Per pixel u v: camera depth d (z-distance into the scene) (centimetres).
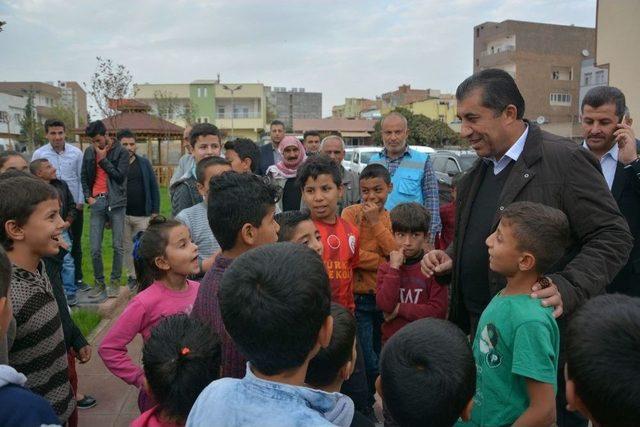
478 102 248
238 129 6053
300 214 295
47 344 234
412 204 350
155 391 191
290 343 132
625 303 131
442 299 341
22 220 230
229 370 197
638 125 1257
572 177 240
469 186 278
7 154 466
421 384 170
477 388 213
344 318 189
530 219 200
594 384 121
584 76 4453
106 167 668
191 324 198
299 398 130
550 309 201
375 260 376
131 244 731
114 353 268
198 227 371
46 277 254
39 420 153
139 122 2231
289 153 561
